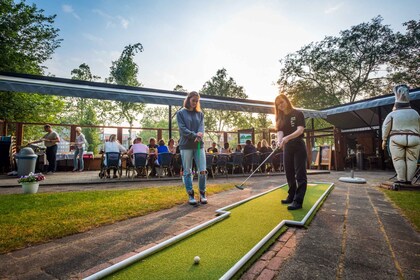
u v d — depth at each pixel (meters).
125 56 21.19
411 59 18.39
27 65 12.45
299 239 1.84
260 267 1.37
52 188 4.71
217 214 2.63
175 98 7.27
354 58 20.25
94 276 1.23
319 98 21.12
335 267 1.37
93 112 26.89
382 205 3.14
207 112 33.88
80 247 1.74
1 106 11.16
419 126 4.64
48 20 13.44
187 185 3.24
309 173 8.48
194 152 3.39
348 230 2.07
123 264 1.36
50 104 13.62
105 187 4.88
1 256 1.59
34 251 1.67
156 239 1.89
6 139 7.54
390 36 18.91
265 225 2.14
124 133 12.59
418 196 3.77
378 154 11.80
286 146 3.07
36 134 13.86
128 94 6.63
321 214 2.64
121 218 2.47
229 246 1.66
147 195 3.77
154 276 1.26
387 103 9.84
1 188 4.61
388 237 1.89
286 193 3.92
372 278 1.24
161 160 6.43
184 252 1.57
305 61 22.25
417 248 1.66
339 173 9.27
